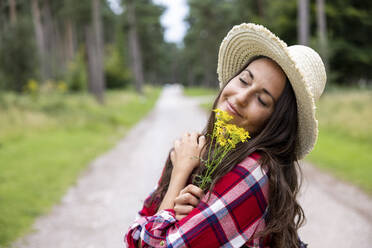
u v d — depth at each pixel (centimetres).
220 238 97
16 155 732
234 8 4294
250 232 100
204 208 100
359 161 678
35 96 1389
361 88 1786
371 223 415
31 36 1691
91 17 2512
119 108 2053
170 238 99
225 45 135
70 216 449
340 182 573
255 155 108
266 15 2583
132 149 928
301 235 388
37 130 1001
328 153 759
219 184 102
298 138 121
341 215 441
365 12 2172
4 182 552
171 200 112
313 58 122
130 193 547
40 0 3136
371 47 2317
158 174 662
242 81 117
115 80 4078
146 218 113
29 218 429
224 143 99
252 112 113
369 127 905
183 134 131
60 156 755
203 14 4912
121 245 373
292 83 110
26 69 1630
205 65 5688
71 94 2177
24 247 357
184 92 4959
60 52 3900
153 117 1905
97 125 1251
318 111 1212
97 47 2172
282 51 106
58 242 374
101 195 535
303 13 1503
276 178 105
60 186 562
